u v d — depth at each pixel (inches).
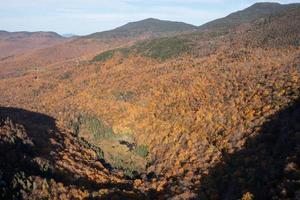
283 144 3454.7
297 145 3235.7
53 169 4473.4
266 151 3590.1
